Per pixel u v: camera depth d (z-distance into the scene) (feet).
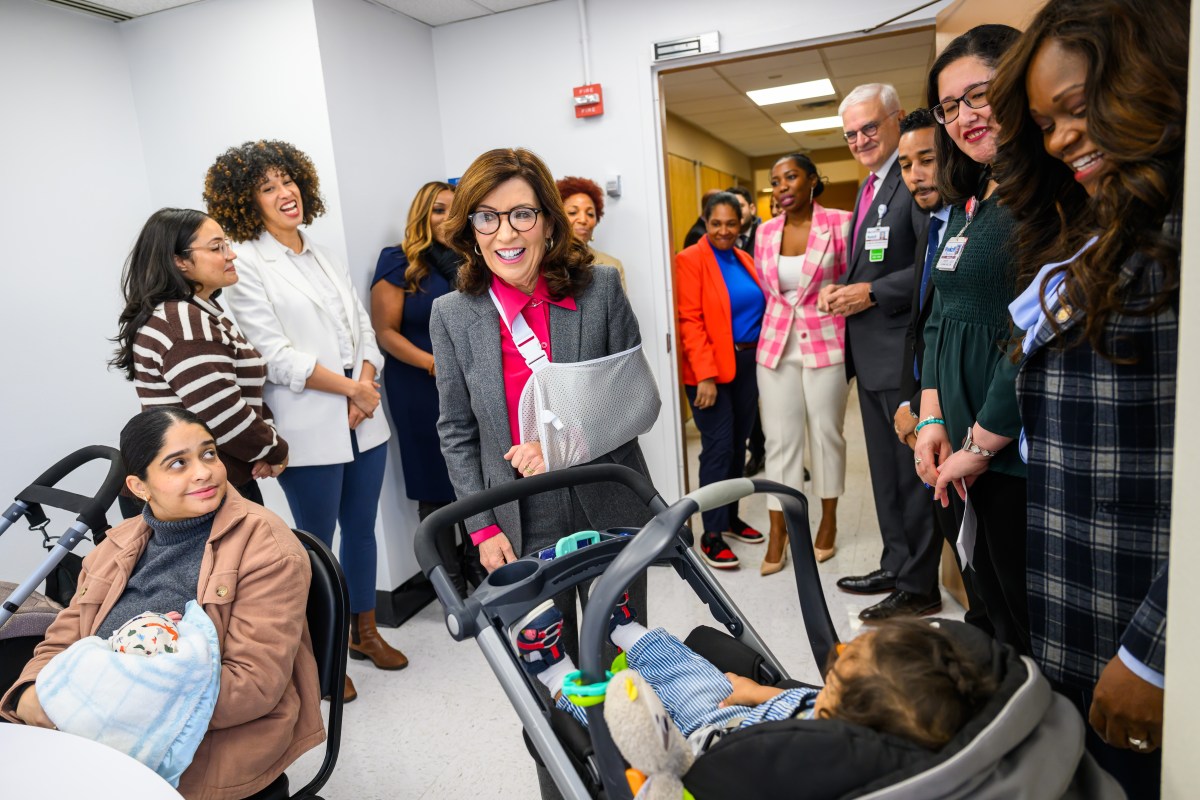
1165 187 2.95
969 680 2.44
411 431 9.47
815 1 9.54
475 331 5.22
